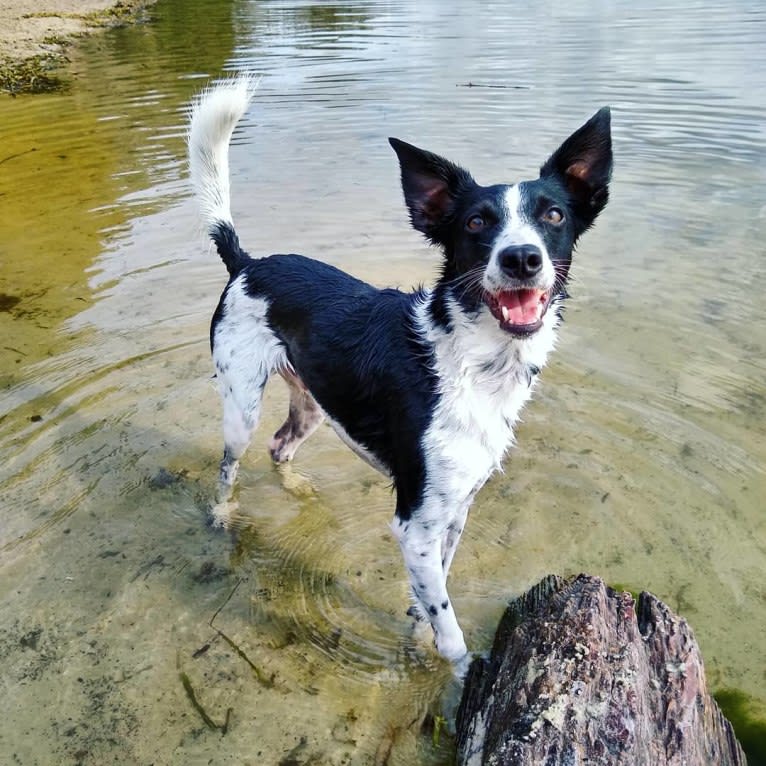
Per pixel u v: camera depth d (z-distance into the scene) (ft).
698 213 4.84
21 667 2.12
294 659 2.17
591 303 3.92
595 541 2.56
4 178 5.59
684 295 3.96
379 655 2.19
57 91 7.63
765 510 2.62
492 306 1.82
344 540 2.63
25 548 2.53
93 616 2.30
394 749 1.92
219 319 2.58
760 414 3.08
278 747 1.91
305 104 7.12
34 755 1.89
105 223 4.89
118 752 1.90
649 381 3.32
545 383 3.33
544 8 12.22
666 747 1.63
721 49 8.79
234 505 2.76
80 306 3.96
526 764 1.54
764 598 2.30
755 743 1.88
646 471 2.83
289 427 2.81
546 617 1.91
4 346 3.61
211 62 8.71
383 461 2.20
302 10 12.38
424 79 7.86
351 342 2.18
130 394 3.32
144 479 2.87
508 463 2.90
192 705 2.02
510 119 6.50
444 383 1.94
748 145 5.85
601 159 2.04
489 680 2.00
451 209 2.06
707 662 2.10
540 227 1.91
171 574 2.46
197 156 2.64
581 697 1.64
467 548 2.55
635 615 1.91
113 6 12.25
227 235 2.67
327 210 4.96
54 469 2.88
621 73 7.86
